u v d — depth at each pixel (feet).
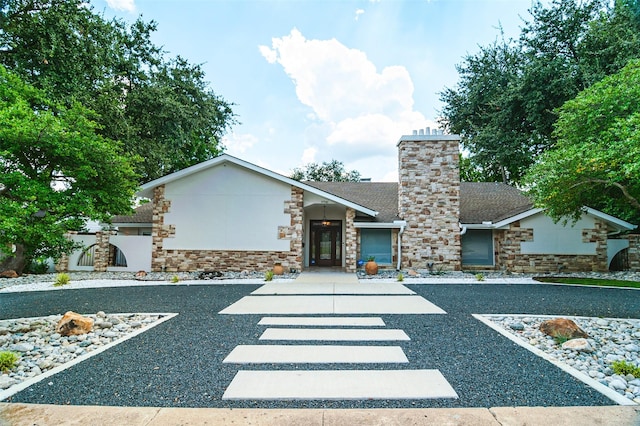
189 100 64.59
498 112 70.38
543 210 41.78
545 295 30.22
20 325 20.15
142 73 57.57
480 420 9.65
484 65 78.64
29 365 14.10
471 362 14.25
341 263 57.47
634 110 33.19
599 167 29.78
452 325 20.12
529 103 63.46
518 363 14.12
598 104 36.01
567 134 40.42
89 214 25.99
